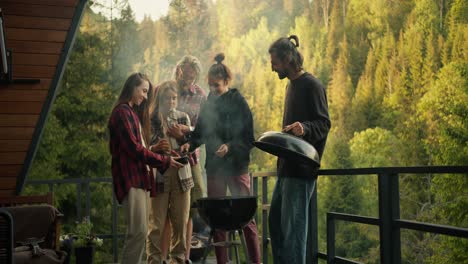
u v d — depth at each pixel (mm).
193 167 4234
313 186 3113
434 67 22828
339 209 23203
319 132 2973
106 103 18359
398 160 23344
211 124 3938
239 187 3857
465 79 21984
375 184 23406
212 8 16984
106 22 17734
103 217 17672
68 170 18547
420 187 22844
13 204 4105
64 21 3883
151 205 3879
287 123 3129
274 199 3244
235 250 3512
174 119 4105
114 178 3355
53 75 4047
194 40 16828
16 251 3600
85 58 18062
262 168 20422
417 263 20922
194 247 4785
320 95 3018
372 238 22312
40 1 3768
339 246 22875
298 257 3051
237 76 19047
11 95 4031
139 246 3352
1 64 3742
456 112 22141
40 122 4207
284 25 21609
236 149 3838
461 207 21656
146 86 3482
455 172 2277
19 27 3826
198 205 3418
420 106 23078
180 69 4371
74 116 18500
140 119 3625
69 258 4273
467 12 22031
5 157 4309
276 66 3098
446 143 22312
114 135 3352
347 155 24156
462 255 20344
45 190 17609
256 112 19781
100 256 16469
